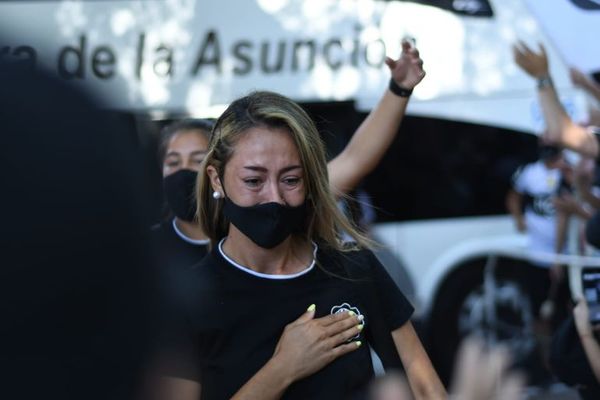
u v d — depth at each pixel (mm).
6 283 843
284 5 6816
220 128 2779
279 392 2561
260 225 2646
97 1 6734
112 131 891
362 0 6809
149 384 922
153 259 932
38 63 905
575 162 7430
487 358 1816
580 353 3873
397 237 7578
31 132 843
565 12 6426
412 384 2844
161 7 6777
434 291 7637
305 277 2715
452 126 7375
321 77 6793
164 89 6762
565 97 6895
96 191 868
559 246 7434
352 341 2688
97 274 871
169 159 3963
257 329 2635
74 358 869
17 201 839
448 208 7598
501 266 7660
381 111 3635
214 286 2658
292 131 2709
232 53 6789
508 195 7586
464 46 6977
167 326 950
